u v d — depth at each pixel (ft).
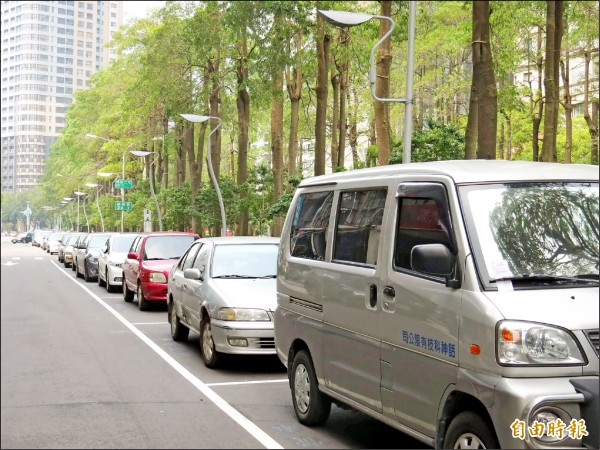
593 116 104.01
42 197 171.01
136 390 25.38
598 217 15.46
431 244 14.66
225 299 29.84
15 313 27.22
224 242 34.86
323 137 78.43
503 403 12.68
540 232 14.89
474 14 41.52
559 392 12.49
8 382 24.66
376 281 17.07
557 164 17.25
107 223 223.10
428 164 17.10
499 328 13.07
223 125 117.19
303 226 22.25
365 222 18.33
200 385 27.07
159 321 46.83
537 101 87.25
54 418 21.04
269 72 73.67
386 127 59.06
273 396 25.43
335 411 23.31
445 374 14.34
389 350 16.39
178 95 113.91
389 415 16.55
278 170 99.25
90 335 37.14
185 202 132.26
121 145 167.94
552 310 13.24
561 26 55.72
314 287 20.45
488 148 40.22
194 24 93.45
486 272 14.11
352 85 117.08
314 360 20.31
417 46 86.17
